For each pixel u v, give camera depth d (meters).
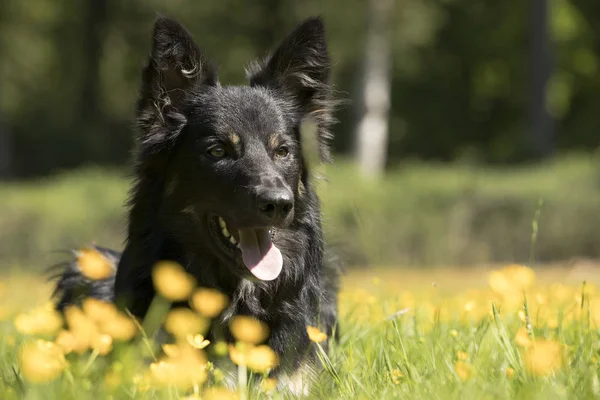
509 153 46.78
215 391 6.64
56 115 57.44
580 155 41.19
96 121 56.69
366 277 25.97
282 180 8.13
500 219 31.64
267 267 8.01
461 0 61.47
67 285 9.91
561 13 59.94
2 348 8.79
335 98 9.44
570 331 8.67
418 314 10.19
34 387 6.62
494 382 6.92
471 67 64.00
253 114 8.53
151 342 7.66
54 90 61.06
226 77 50.81
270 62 9.17
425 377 7.15
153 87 8.55
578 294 10.28
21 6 57.50
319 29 9.21
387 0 43.16
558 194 31.78
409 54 57.94
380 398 6.83
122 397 6.84
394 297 11.16
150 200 8.59
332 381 8.00
